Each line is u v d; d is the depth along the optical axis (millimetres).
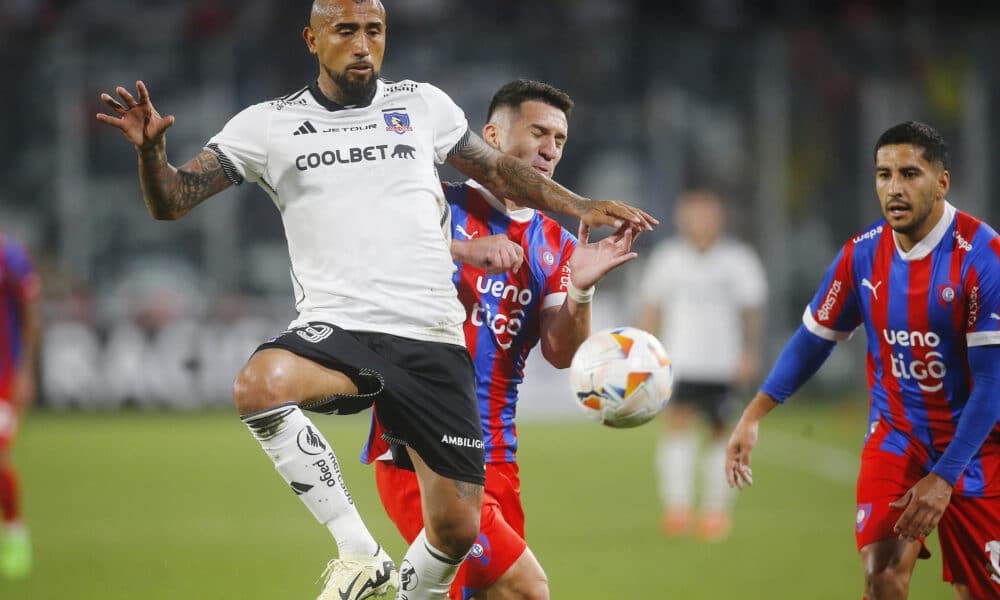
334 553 35125
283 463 15508
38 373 78500
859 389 83625
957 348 18531
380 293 16031
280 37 85938
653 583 30141
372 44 16266
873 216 86062
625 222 17484
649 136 87438
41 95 85188
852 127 86562
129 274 83375
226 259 83250
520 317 18969
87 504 45219
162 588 29781
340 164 16125
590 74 88062
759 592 28891
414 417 16188
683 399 39969
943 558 19406
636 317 81250
